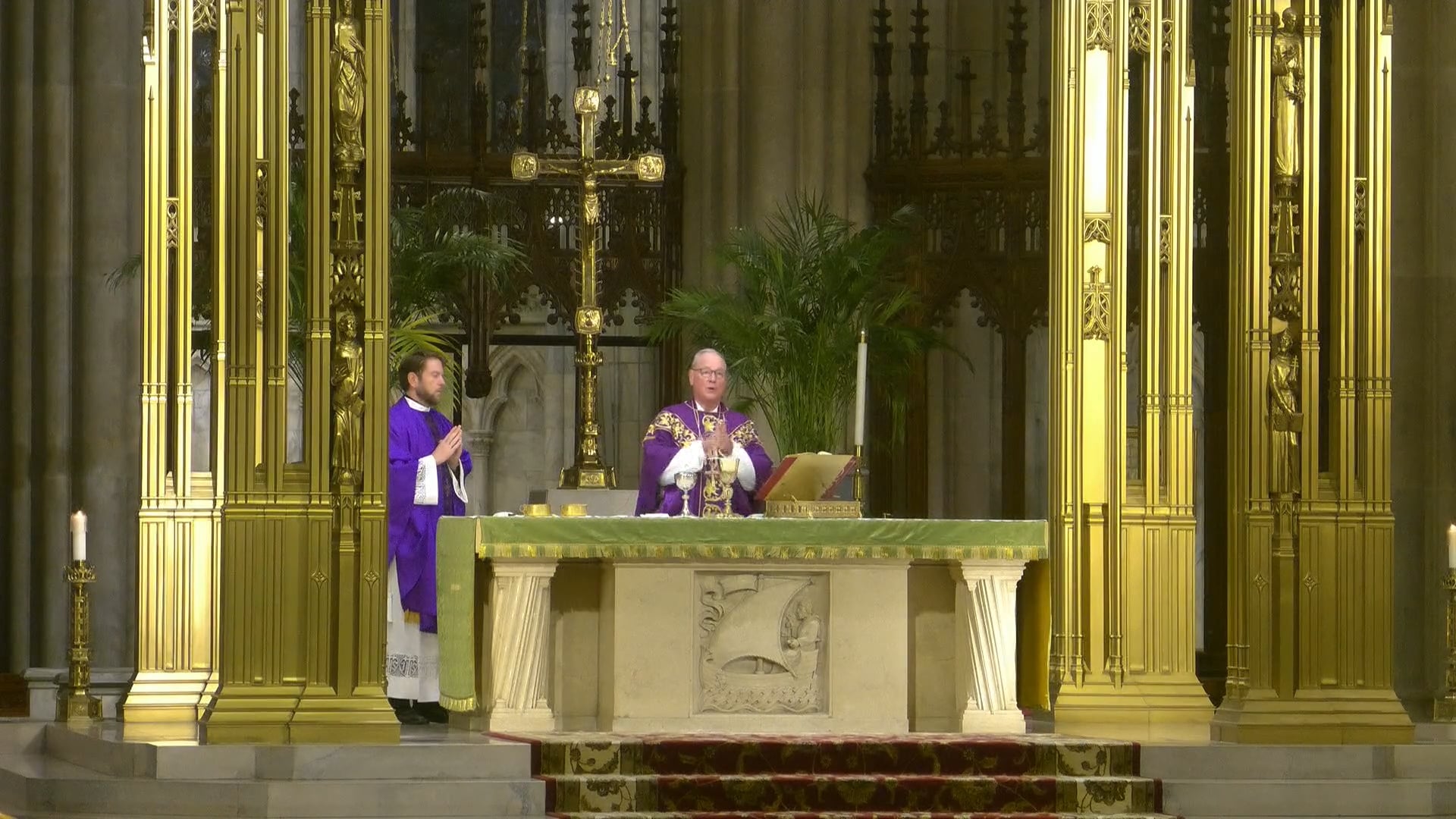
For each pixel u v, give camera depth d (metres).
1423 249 36.50
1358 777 26.09
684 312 37.97
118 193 37.09
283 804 23.91
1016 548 26.67
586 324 29.22
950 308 41.16
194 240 39.69
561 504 28.53
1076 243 28.97
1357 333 27.78
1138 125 41.25
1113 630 28.72
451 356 41.31
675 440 28.81
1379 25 27.78
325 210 26.08
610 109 41.56
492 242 38.25
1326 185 37.09
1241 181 27.78
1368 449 27.61
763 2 41.78
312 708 25.47
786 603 26.62
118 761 25.78
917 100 41.66
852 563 26.64
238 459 25.94
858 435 26.75
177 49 29.52
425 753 24.67
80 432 36.81
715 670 26.42
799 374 37.75
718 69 42.00
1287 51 27.61
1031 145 41.03
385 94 26.22
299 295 35.66
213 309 29.14
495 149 44.69
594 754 24.86
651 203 41.53
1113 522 28.78
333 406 26.09
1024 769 25.41
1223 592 39.88
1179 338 29.14
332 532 25.95
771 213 41.56
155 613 29.20
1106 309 29.05
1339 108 27.81
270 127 26.45
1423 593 36.19
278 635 25.73
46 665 36.78
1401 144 36.53
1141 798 25.12
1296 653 27.25
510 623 26.33
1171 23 29.23
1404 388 36.38
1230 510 28.03
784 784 24.62
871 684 26.64
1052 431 29.11
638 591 26.20
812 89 41.78
